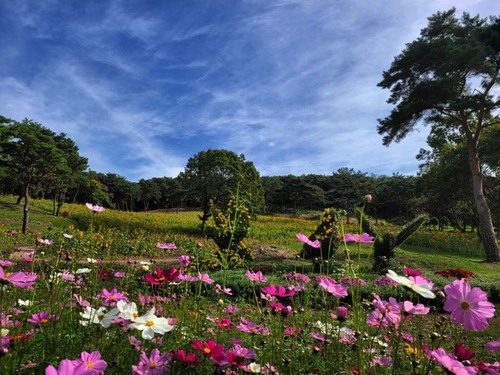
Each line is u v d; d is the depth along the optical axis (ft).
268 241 66.49
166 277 5.23
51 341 4.96
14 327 5.10
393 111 66.03
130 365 4.82
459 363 3.69
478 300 3.57
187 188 80.94
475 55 55.52
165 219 89.97
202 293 11.71
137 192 183.42
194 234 73.72
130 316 4.52
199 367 4.87
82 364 3.25
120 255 34.65
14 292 6.90
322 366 5.37
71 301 6.64
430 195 100.89
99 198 146.51
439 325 6.10
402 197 161.89
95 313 5.29
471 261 56.03
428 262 44.52
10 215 67.10
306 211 188.96
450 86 57.52
